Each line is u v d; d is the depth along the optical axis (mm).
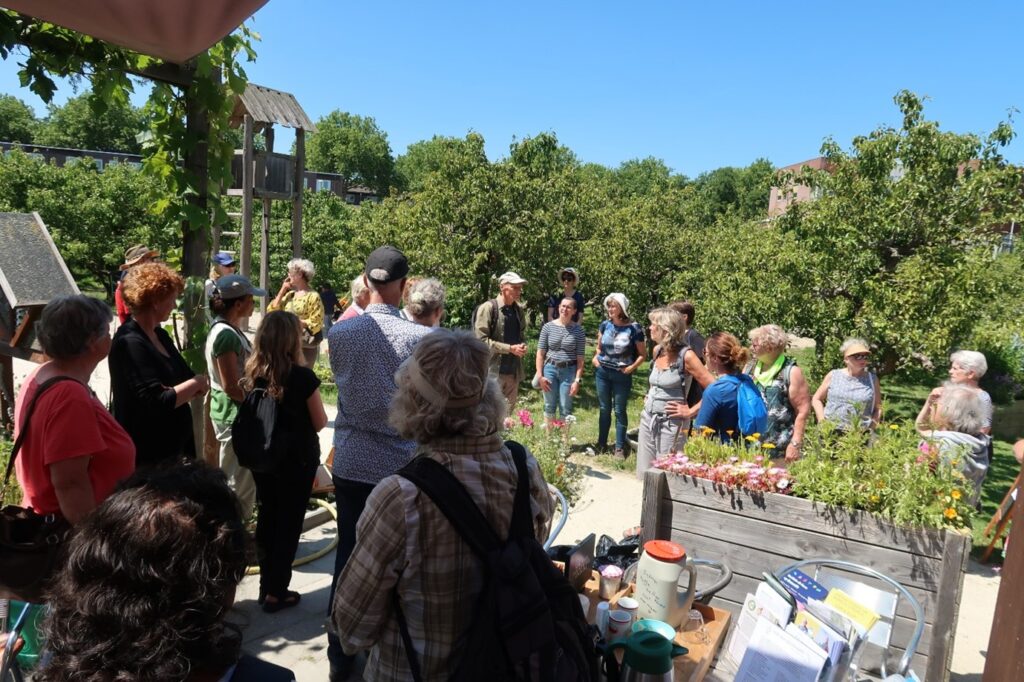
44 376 2328
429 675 1565
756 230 14164
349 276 15594
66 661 982
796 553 3104
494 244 12039
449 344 1644
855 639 2375
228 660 1083
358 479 2850
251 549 1185
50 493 2268
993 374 11203
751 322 10352
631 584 2766
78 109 57500
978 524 5770
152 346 3102
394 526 1536
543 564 1637
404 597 1579
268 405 3227
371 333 2828
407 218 12562
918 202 8727
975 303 8492
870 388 5441
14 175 19344
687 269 17266
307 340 7348
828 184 9352
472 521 1550
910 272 8547
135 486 1141
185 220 3881
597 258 15430
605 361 6852
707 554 3289
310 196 20156
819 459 3230
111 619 974
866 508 2973
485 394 1649
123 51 3551
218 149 4027
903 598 2883
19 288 5102
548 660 1488
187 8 2475
